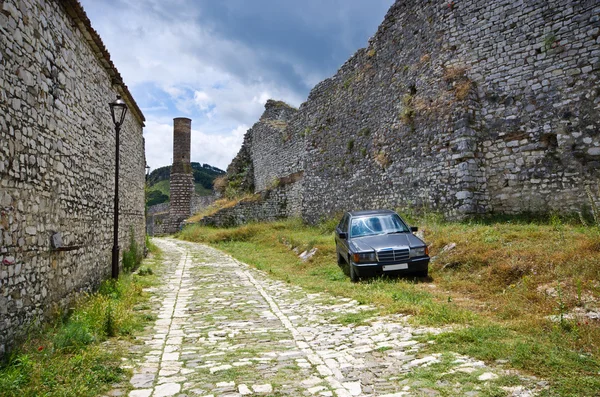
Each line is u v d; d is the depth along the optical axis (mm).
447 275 9500
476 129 13695
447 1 15195
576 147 11578
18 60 5715
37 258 6211
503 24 13469
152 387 4395
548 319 5578
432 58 15680
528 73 12773
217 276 13109
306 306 8422
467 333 5320
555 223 10828
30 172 6023
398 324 6359
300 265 14539
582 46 11648
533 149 12461
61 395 4043
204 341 6301
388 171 17922
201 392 4219
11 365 4801
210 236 27219
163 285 11562
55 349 5430
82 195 8711
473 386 3891
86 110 9086
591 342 4633
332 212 22953
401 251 9758
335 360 5035
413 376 4285
